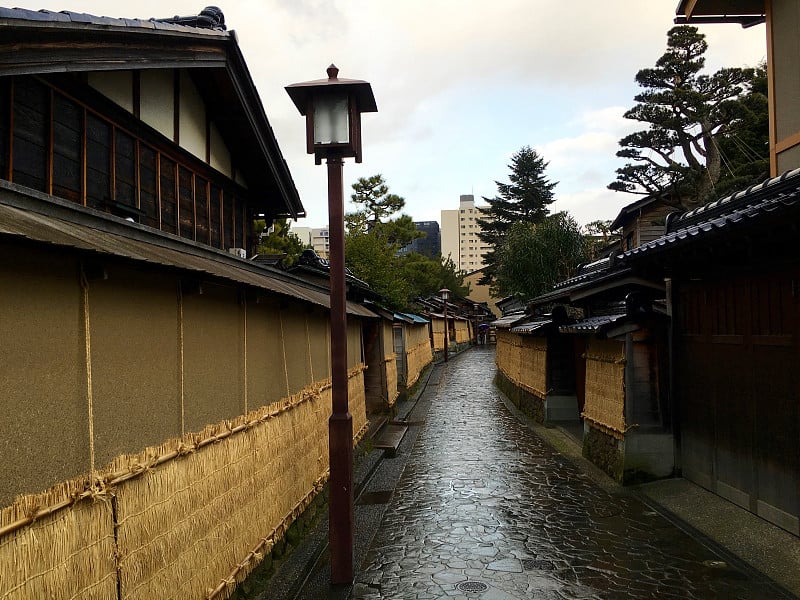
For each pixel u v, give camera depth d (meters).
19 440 2.78
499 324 24.66
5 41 3.71
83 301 3.33
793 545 6.04
